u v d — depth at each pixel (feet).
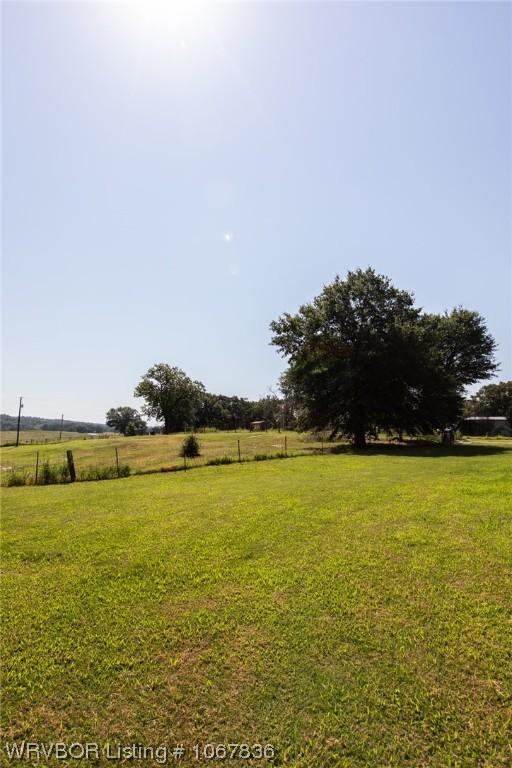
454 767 7.61
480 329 140.36
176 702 9.46
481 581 15.46
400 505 27.89
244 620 13.09
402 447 87.40
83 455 100.27
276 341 99.71
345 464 54.90
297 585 15.60
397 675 10.13
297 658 10.94
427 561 17.54
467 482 36.60
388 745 8.11
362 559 18.06
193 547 20.63
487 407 245.24
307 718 8.83
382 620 12.76
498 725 8.52
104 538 22.79
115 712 9.23
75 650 11.69
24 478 49.70
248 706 9.24
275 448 96.63
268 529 23.18
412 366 88.22
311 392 93.86
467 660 10.66
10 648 11.87
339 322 93.09
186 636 12.27
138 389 274.77
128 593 15.52
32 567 18.76
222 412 351.67
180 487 40.50
